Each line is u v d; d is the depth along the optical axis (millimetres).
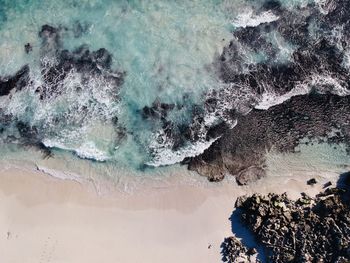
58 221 21953
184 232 22062
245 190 22984
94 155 23297
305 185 23172
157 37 24953
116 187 22828
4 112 23922
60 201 22359
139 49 24766
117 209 22359
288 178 23312
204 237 21984
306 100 24766
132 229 22016
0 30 24906
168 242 21844
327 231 21438
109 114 24047
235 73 24922
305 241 21328
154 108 24188
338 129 24328
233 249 21578
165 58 24703
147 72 24516
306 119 24422
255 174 23297
